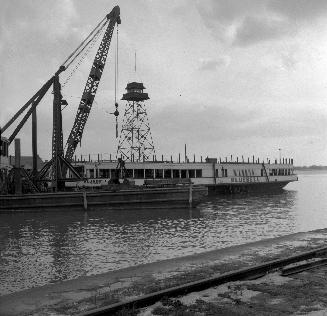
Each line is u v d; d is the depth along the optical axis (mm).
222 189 77812
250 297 10328
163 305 9805
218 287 11297
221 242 27078
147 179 62969
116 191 47094
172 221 38719
